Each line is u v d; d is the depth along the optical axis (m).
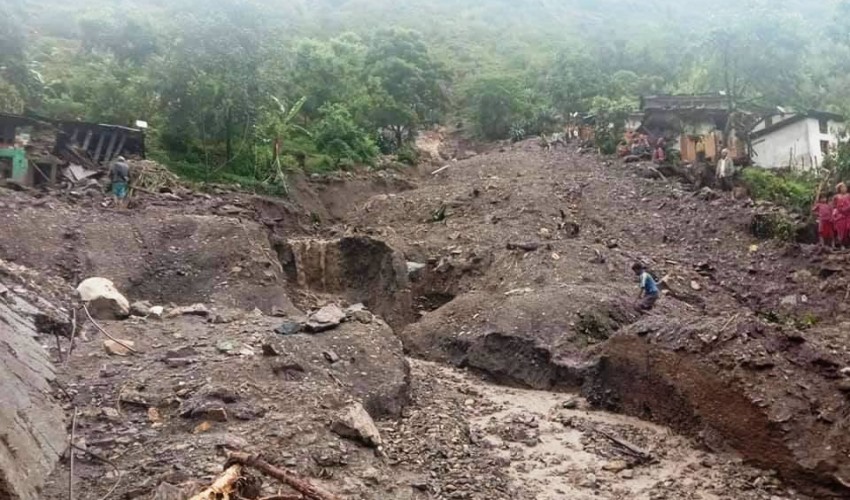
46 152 19.38
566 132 39.38
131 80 25.83
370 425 8.39
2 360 7.61
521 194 25.42
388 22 72.12
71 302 11.72
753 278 19.03
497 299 16.72
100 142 21.25
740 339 10.70
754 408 9.81
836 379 10.00
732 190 24.69
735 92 29.64
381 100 36.59
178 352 10.07
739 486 9.08
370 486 7.35
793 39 28.69
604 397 12.34
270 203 23.44
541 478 8.90
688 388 10.89
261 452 7.30
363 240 20.06
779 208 22.34
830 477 8.88
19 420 6.63
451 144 43.44
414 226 24.95
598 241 21.47
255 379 9.26
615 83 44.22
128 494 6.32
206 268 15.66
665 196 25.17
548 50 65.25
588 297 15.60
